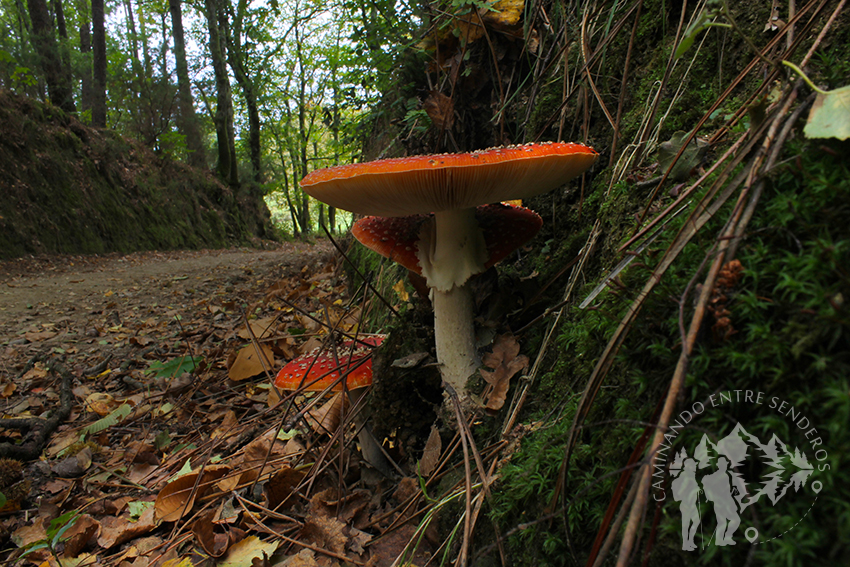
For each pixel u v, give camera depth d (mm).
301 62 18594
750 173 907
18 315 6250
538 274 2305
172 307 6453
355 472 2246
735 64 1541
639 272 1203
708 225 1048
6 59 10641
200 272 10016
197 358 3732
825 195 836
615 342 1043
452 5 2947
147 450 2711
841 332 729
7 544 2043
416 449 2223
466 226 1854
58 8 16000
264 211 24109
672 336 1007
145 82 16641
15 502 2262
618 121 2010
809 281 795
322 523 1808
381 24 4332
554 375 1630
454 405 1892
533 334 2012
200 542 1772
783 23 1398
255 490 2168
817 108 850
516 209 2111
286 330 4203
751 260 897
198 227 17484
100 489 2441
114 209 13633
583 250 1896
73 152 13023
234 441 2691
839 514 661
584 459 1181
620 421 984
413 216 2121
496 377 1880
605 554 833
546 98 2559
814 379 756
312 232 30734
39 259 10461
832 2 1211
